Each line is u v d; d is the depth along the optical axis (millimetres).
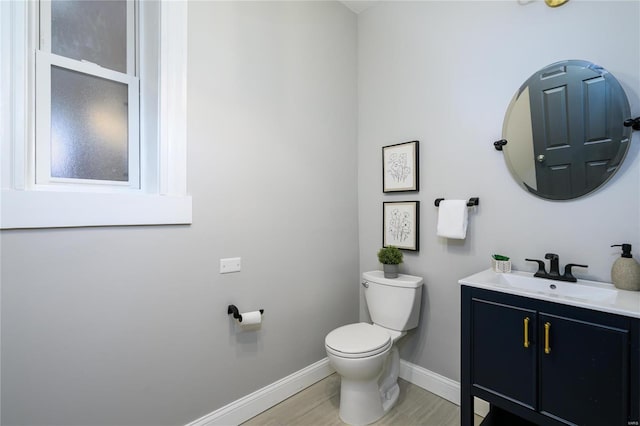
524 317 1239
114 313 1335
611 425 1043
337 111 2324
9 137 1126
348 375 1645
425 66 2051
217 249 1655
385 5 2293
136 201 1373
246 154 1782
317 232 2178
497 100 1725
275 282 1923
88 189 1400
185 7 1519
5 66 1118
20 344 1136
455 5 1899
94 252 1285
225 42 1689
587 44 1438
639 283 1252
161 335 1464
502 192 1709
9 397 1120
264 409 1832
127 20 1545
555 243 1533
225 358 1686
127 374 1368
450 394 1903
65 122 1353
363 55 2453
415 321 1986
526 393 1235
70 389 1234
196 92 1575
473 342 1401
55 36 1346
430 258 2031
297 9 2059
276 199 1931
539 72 1573
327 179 2250
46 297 1182
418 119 2090
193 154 1563
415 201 2100
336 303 2303
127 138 1521
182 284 1530
